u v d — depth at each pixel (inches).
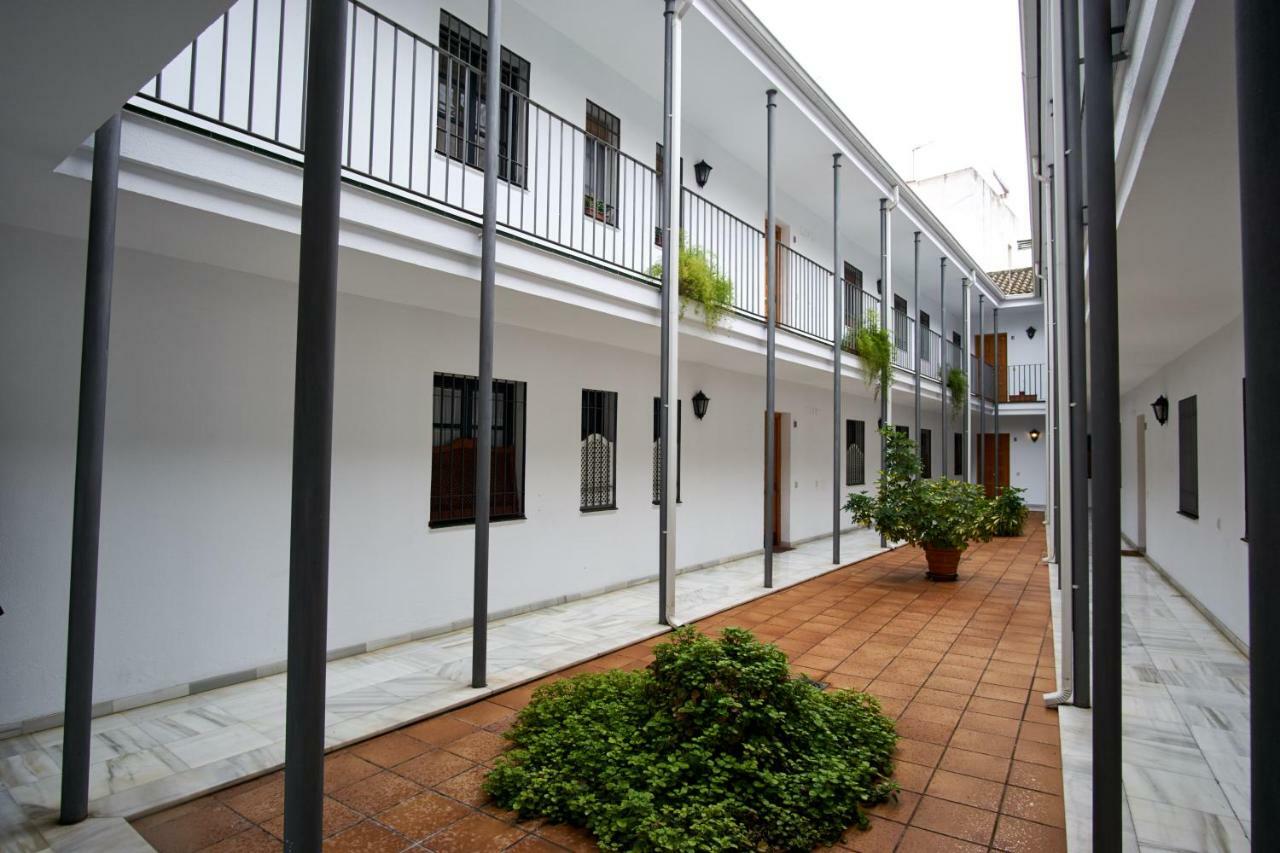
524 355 267.9
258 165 144.3
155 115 130.0
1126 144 132.3
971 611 281.0
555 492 279.7
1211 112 107.0
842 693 165.8
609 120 309.3
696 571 364.5
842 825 116.3
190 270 176.7
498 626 245.6
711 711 131.7
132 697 166.1
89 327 120.0
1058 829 117.9
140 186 130.5
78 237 158.6
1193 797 130.8
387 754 146.3
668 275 251.3
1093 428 99.6
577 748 136.0
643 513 328.5
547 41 274.5
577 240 287.7
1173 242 167.2
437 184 232.1
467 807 125.4
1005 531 539.8
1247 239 48.7
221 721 158.9
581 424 294.7
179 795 126.3
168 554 172.2
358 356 212.8
